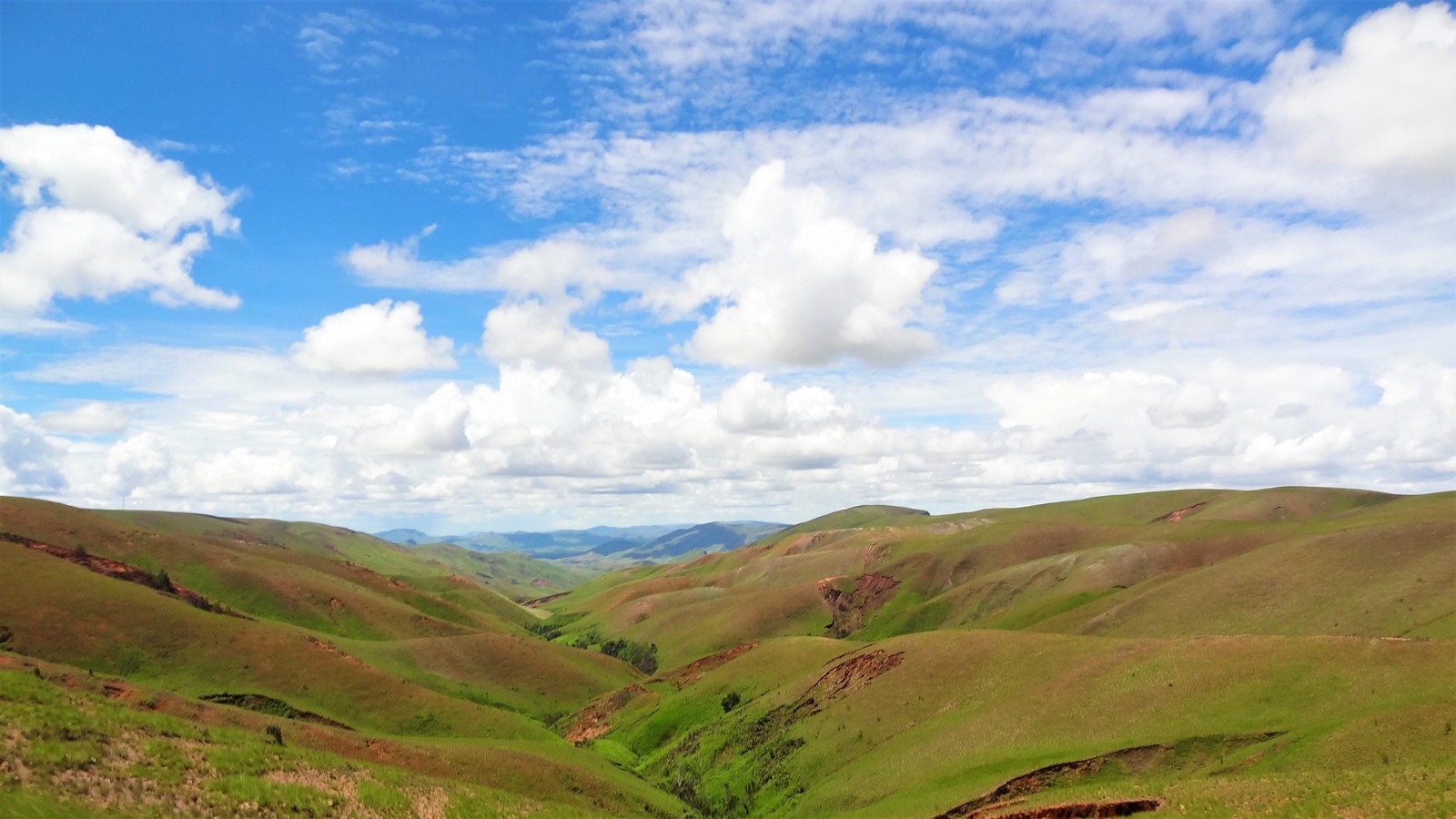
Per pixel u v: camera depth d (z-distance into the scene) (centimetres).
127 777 3725
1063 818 5044
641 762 11750
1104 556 19362
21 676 4722
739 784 9462
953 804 6169
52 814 3108
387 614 18012
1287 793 4394
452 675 14988
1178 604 13288
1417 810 3769
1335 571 12262
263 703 9838
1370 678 6188
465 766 7369
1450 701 5247
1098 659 8400
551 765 8188
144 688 7138
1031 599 19488
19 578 10906
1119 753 6278
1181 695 6962
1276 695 6475
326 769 5034
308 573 18812
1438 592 10450
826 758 9062
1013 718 7831
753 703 11806
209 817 3644
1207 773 5700
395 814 4550
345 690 10744
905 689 9881
